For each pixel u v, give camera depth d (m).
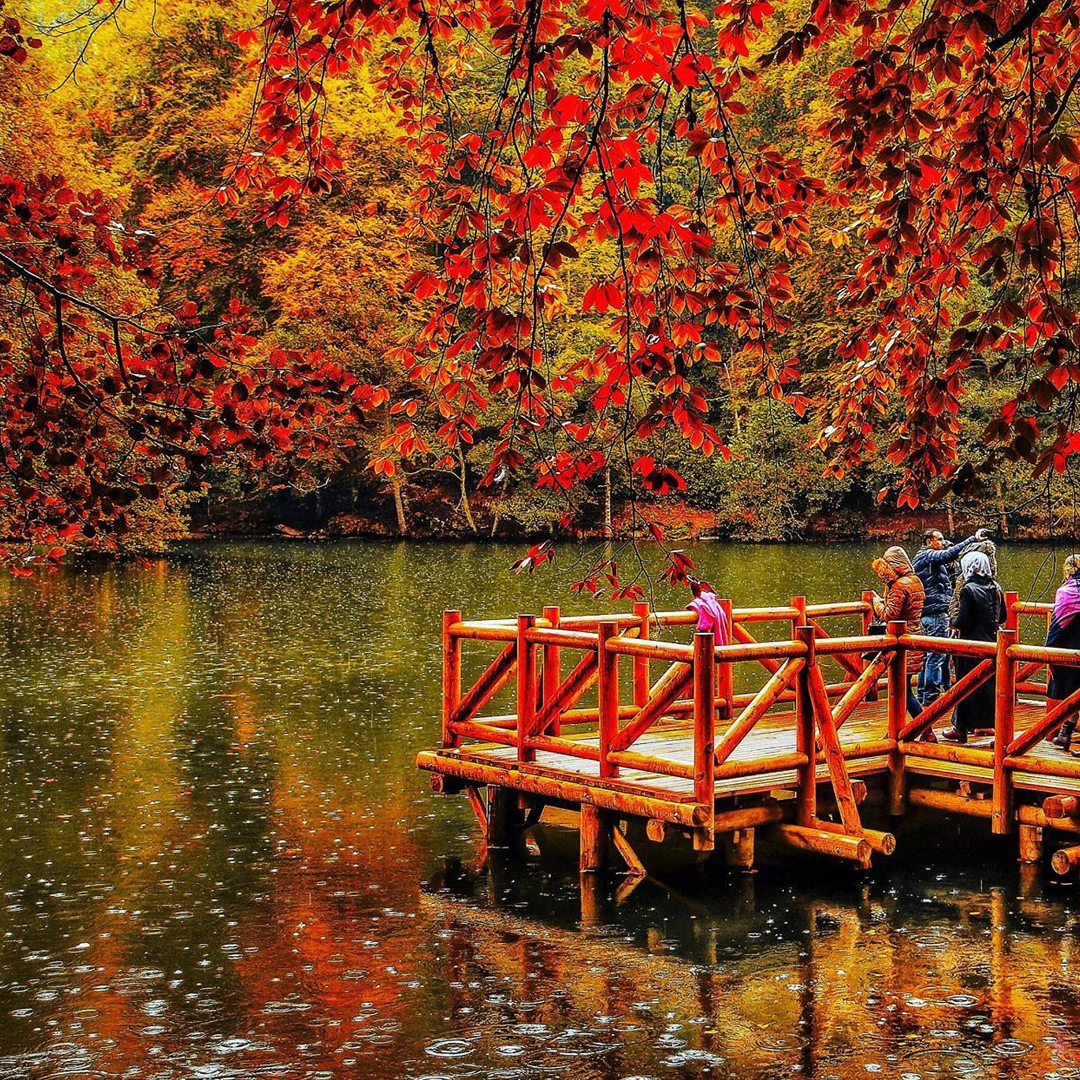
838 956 7.08
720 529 46.59
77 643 21.08
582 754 8.88
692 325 4.82
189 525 51.28
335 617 24.72
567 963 6.99
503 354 4.74
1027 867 8.84
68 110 29.41
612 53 4.52
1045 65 6.20
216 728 14.06
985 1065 5.65
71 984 6.70
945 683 10.96
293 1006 6.39
